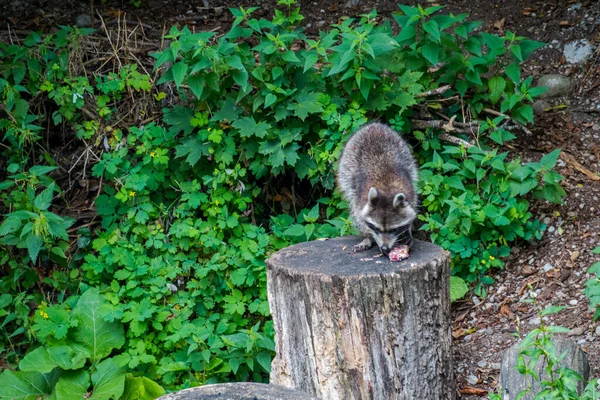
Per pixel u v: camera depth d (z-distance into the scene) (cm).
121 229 524
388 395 452
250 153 523
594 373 467
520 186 512
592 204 520
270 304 463
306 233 511
